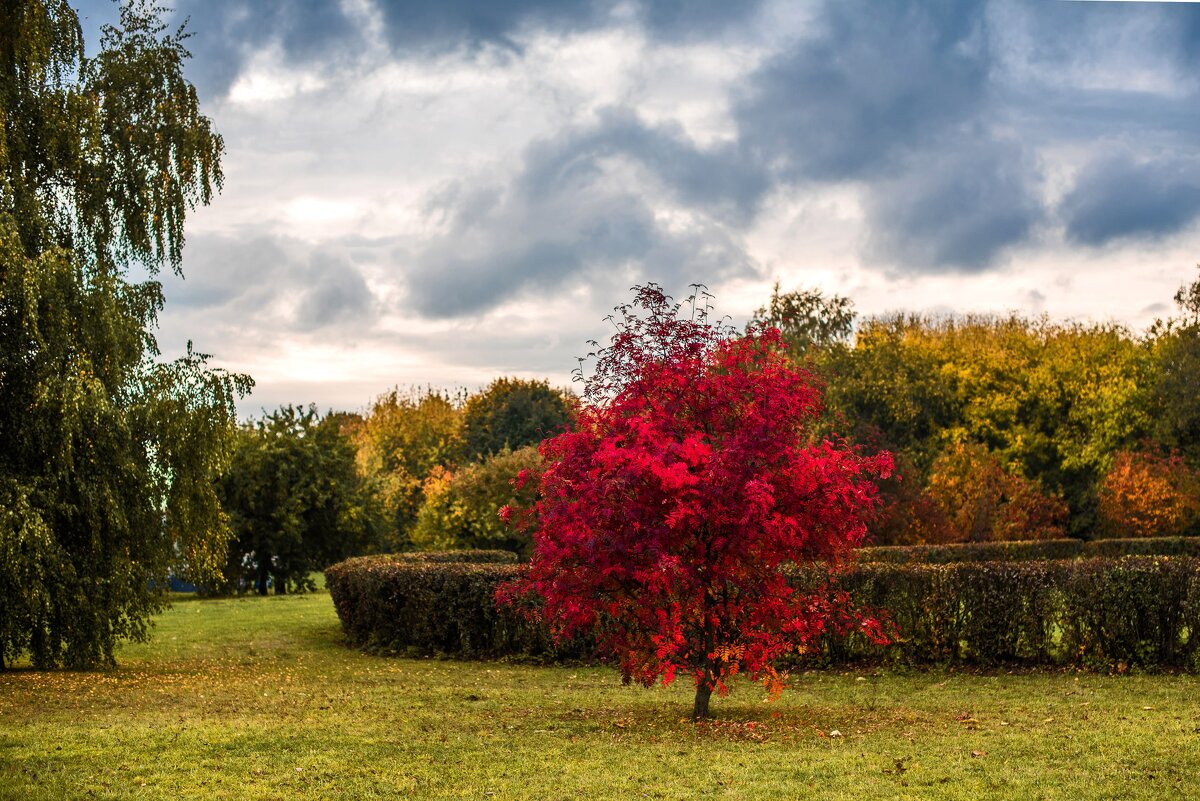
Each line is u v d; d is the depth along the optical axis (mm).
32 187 15148
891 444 38562
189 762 7902
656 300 9820
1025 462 40438
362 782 7273
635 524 9047
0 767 7848
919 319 53250
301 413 32375
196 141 17484
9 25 15359
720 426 9727
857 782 6957
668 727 9383
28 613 13516
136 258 17516
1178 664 11930
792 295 43094
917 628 13289
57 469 13562
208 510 15070
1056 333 45656
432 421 61875
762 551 9391
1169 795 6312
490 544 32344
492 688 12703
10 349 13336
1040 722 8938
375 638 16828
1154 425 37656
